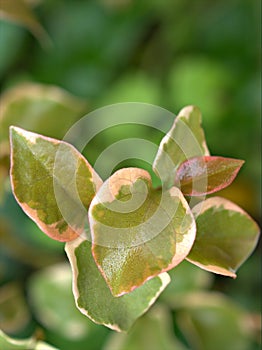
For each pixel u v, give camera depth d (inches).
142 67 19.6
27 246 15.3
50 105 11.9
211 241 8.0
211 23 19.6
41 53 19.6
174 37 19.7
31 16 11.4
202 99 18.4
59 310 14.4
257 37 19.3
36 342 9.5
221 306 14.4
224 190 17.3
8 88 19.1
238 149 18.0
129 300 7.6
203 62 18.9
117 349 13.7
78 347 15.5
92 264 7.5
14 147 7.4
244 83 18.8
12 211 16.1
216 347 14.5
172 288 14.3
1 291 15.8
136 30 20.1
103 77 19.4
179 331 15.7
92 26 20.0
